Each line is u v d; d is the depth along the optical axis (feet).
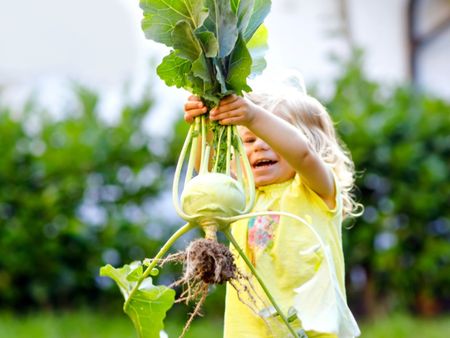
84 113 22.24
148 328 9.27
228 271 8.33
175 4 8.73
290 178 10.20
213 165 8.99
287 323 8.58
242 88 8.73
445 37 31.14
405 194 21.22
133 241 20.99
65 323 19.51
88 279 21.27
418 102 22.57
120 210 21.40
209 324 20.26
